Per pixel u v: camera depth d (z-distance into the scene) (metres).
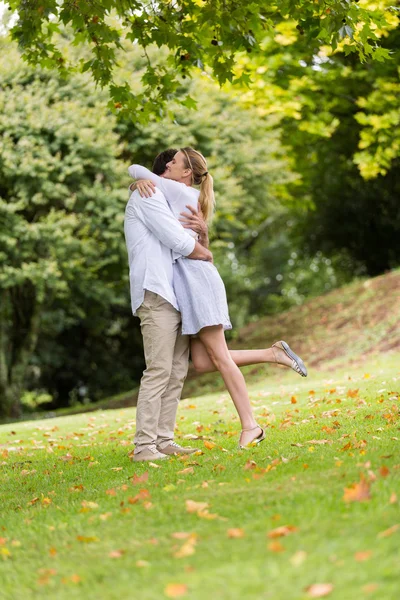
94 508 4.02
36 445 8.29
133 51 16.09
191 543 2.94
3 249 16.20
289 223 32.28
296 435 5.93
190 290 5.40
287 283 33.88
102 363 27.36
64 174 15.15
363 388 8.98
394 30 14.40
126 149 16.70
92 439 8.16
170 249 5.49
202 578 2.53
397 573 2.36
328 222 25.62
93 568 2.91
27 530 3.73
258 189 18.91
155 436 5.52
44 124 15.20
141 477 4.63
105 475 5.24
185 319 5.41
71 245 16.16
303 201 22.30
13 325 20.05
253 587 2.40
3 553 3.34
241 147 17.52
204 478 4.41
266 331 19.69
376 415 6.45
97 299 19.34
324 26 6.41
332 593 2.28
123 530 3.44
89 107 16.27
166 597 2.44
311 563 2.53
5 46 15.61
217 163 16.78
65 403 28.14
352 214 25.14
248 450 5.29
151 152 17.11
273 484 3.86
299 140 18.64
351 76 14.55
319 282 32.88
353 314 17.66
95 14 6.56
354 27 6.45
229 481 4.18
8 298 20.03
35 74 16.00
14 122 14.98
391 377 9.79
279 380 14.85
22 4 6.69
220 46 6.96
